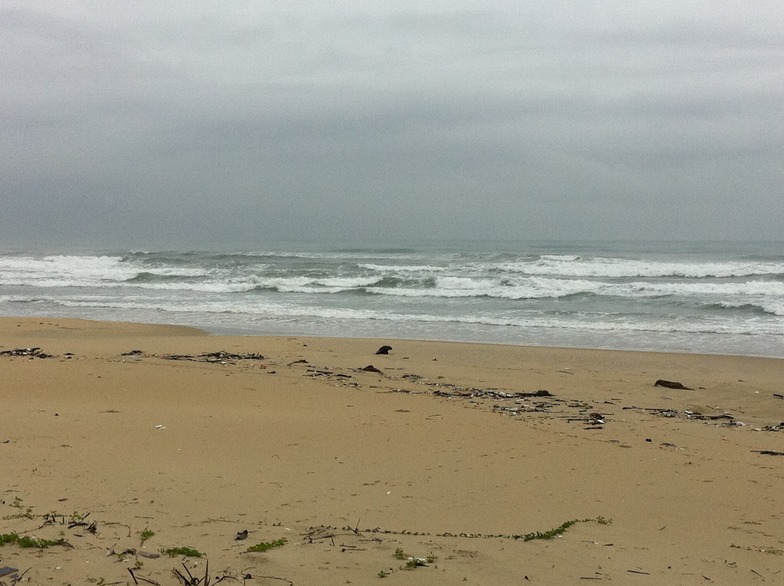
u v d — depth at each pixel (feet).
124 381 38.32
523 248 237.25
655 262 145.69
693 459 26.66
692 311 82.94
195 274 125.59
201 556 14.26
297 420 30.42
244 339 62.44
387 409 33.65
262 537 15.93
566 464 25.16
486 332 70.03
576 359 54.85
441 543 16.33
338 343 60.64
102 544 14.65
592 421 33.12
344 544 15.66
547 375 48.29
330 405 34.17
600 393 42.45
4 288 112.37
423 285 108.68
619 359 54.95
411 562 14.49
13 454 22.67
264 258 161.58
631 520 19.62
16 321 72.33
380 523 18.01
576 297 96.02
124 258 155.33
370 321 77.30
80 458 22.70
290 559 14.37
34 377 38.52
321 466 23.54
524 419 32.83
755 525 19.75
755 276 119.44
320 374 44.27
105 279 123.95
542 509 20.13
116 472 21.33
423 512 19.24
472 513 19.42
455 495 21.03
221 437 26.86
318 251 216.95
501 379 46.44
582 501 21.11
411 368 49.70
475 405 36.14
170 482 20.65
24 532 15.02
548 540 17.25
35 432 26.07
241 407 32.91
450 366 51.06
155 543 14.99
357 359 52.80
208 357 50.78
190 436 26.76
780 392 43.27
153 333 67.82
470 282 107.24
